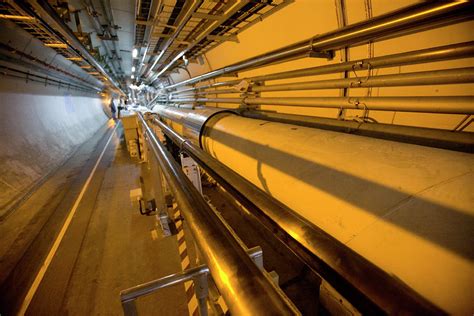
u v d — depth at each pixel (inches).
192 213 23.9
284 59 79.6
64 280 92.9
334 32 56.6
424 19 38.5
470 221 22.0
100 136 428.5
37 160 212.1
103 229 127.2
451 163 27.8
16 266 101.9
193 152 51.9
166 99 465.4
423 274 22.8
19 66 204.7
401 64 48.7
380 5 55.3
